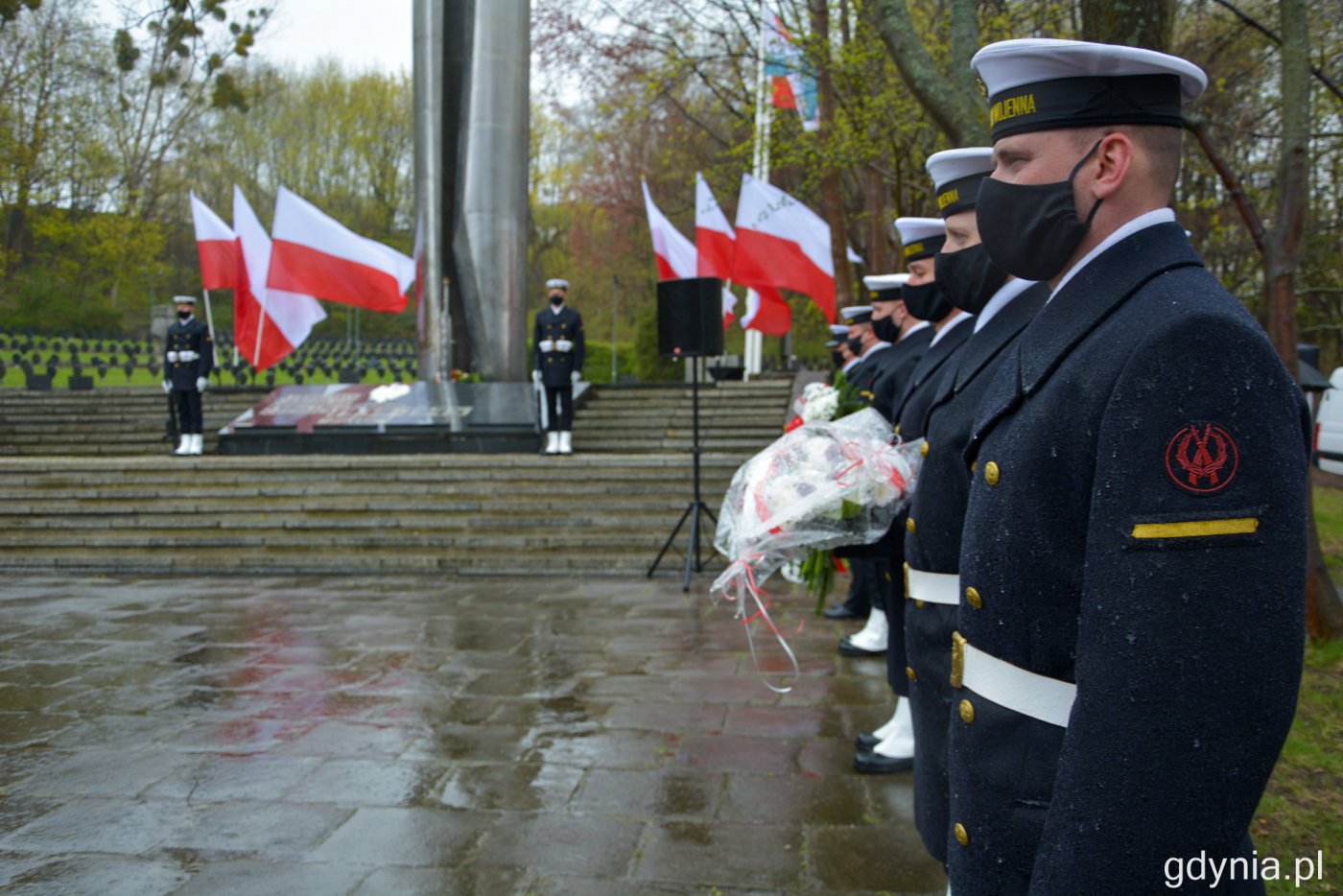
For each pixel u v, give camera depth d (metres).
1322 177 9.78
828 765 4.37
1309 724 4.12
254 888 3.31
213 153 27.06
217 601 7.95
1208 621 1.16
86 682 5.65
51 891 3.28
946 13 10.00
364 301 14.80
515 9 16.22
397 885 3.33
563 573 9.06
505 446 13.06
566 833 3.71
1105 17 3.76
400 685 5.57
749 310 18.89
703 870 3.43
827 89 13.64
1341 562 7.16
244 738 4.73
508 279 16.41
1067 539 1.39
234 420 13.70
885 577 4.23
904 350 4.57
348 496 10.55
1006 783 1.49
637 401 15.25
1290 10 4.98
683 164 27.20
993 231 1.54
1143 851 1.17
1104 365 1.34
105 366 23.41
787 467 3.48
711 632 6.80
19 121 18.61
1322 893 2.91
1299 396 1.23
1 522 10.13
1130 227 1.45
